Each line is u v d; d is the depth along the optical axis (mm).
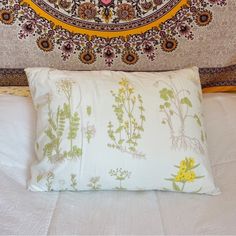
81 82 1024
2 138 1111
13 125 1154
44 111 1012
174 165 939
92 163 920
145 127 958
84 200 943
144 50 1376
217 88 1438
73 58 1384
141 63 1400
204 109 1278
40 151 987
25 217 853
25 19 1308
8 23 1308
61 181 935
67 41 1353
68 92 995
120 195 969
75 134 939
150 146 939
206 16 1319
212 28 1341
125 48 1370
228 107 1293
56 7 1297
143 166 927
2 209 874
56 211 889
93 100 984
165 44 1365
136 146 934
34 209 889
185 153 950
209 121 1237
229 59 1399
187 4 1303
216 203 928
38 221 843
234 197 948
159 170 936
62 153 934
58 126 963
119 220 861
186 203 933
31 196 944
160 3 1301
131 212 896
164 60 1397
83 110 966
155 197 965
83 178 928
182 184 950
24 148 1109
